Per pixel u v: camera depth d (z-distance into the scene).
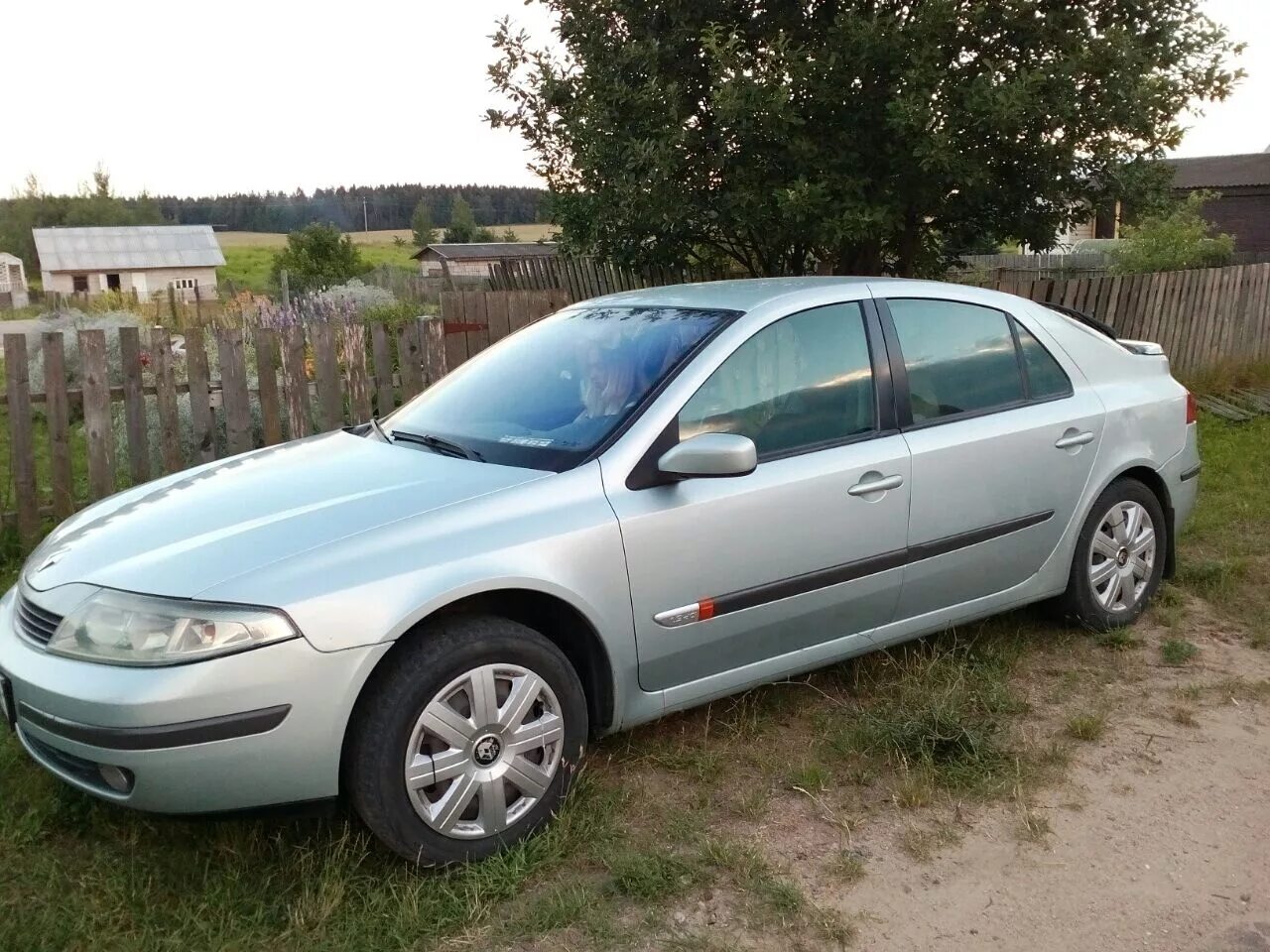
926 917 2.92
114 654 2.83
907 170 8.80
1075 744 3.88
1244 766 3.71
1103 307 10.54
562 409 3.75
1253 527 6.40
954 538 4.14
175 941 2.74
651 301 4.29
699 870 3.08
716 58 8.34
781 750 3.83
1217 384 10.90
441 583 3.00
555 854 3.13
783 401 3.79
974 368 4.36
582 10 9.60
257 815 2.87
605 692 3.41
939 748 3.74
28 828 3.22
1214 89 9.12
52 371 6.07
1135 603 4.91
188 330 6.60
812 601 3.78
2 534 6.00
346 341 7.29
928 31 8.30
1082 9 8.73
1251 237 32.09
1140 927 2.88
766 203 8.82
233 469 3.87
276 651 2.79
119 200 82.31
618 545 3.32
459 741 3.04
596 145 9.05
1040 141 8.75
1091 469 4.61
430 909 2.88
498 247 45.41
